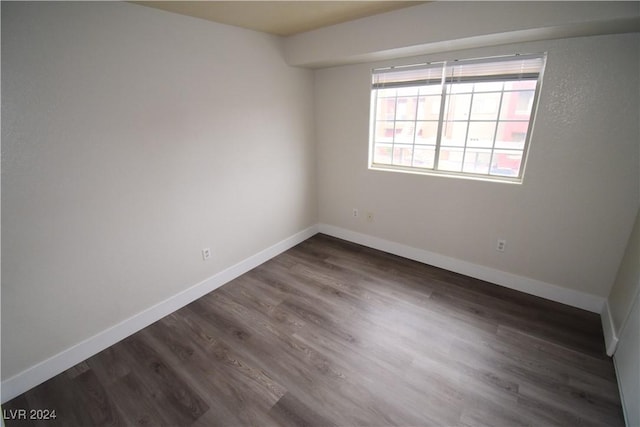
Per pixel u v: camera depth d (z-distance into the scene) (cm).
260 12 219
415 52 254
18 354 175
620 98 198
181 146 234
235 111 269
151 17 201
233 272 298
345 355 201
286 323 234
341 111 337
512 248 265
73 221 186
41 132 165
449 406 165
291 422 158
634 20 163
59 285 186
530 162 238
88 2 172
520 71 230
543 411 161
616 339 191
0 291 164
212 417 162
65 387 182
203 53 235
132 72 197
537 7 179
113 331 215
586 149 215
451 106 274
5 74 150
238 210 291
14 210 163
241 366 194
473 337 215
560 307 246
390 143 325
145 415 164
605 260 226
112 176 199
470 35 204
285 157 333
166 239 237
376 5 216
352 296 267
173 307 251
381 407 165
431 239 312
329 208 390
